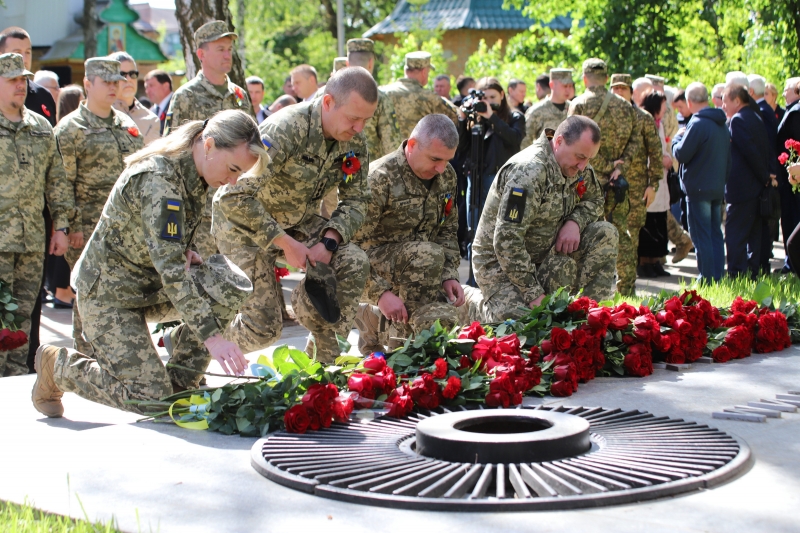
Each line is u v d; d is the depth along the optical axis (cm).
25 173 599
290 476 309
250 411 378
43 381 434
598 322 464
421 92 912
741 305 559
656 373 483
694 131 944
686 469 305
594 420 374
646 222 1086
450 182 597
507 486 302
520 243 566
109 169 720
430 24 3666
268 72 3784
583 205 618
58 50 3109
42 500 300
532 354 439
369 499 287
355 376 399
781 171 1073
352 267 515
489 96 979
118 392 412
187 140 407
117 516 283
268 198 518
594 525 265
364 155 532
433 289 572
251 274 528
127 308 422
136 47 3269
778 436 357
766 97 1236
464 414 354
